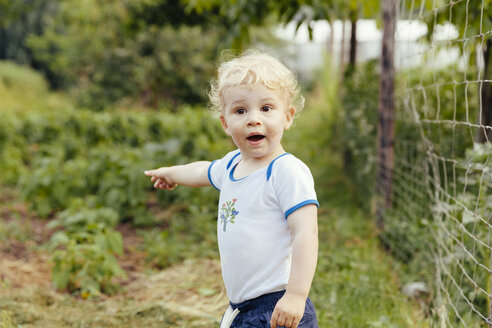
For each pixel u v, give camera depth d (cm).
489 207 273
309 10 518
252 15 523
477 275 272
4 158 659
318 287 321
